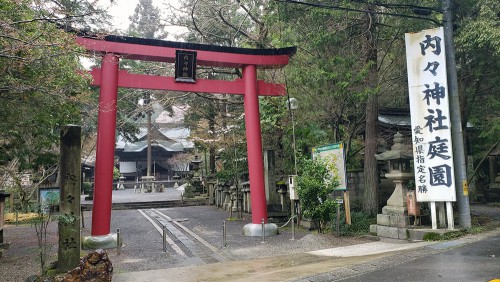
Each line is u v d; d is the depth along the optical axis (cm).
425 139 1117
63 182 859
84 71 1021
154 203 2812
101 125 1213
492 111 1767
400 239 1132
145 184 4538
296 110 1524
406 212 1171
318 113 1474
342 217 1362
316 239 1211
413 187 1323
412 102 1142
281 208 1756
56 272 827
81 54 923
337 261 873
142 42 1290
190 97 2522
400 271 689
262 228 1327
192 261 998
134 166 6091
